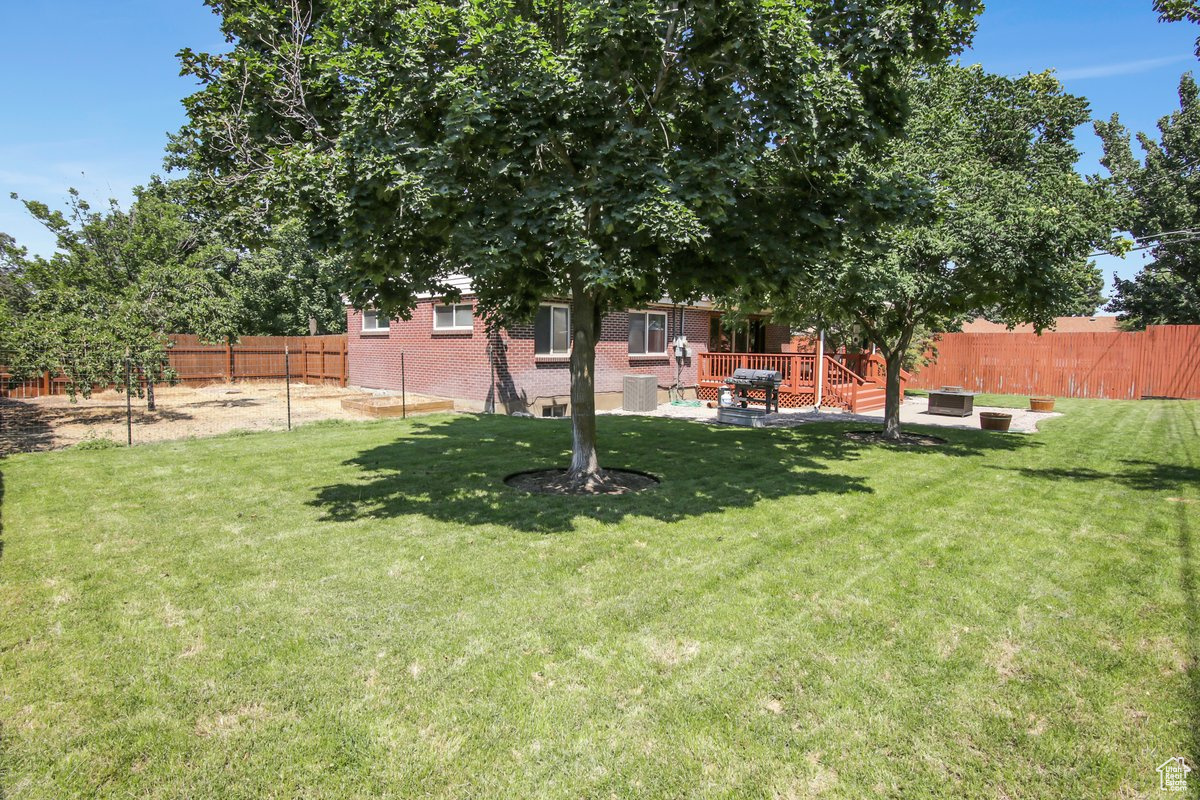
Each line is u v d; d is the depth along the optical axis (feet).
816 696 9.38
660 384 57.16
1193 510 19.97
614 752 8.12
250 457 27.22
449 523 17.75
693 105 18.43
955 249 27.99
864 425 42.45
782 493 21.95
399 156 15.15
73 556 14.85
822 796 7.45
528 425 37.73
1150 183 88.99
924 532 17.47
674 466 26.68
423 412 43.50
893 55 17.07
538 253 16.19
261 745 8.16
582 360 23.02
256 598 12.54
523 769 7.80
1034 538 16.97
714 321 68.59
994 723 8.80
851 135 17.06
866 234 18.89
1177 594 13.16
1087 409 53.67
